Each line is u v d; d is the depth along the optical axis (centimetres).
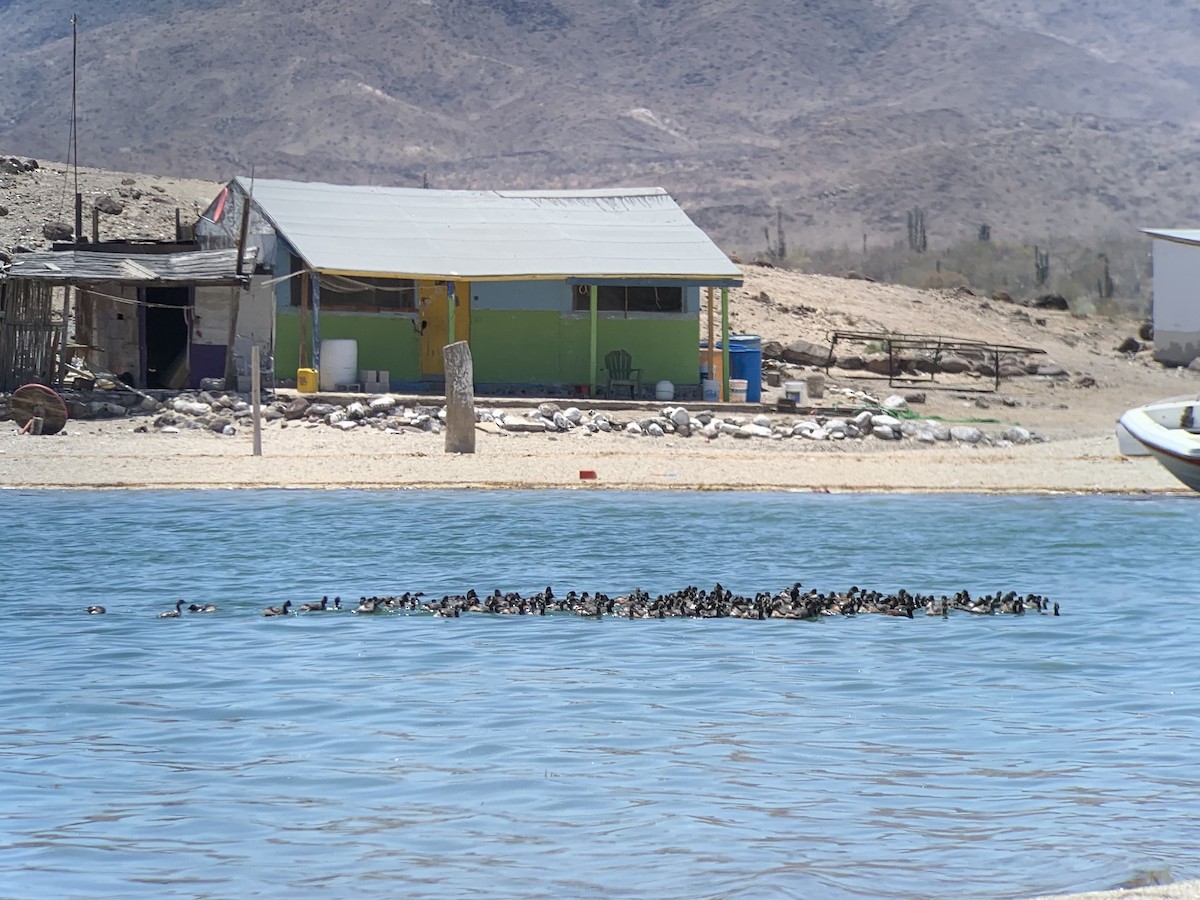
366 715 4284
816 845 3145
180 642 5366
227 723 4184
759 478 10475
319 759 3809
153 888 2900
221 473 10144
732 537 8181
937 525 8731
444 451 11131
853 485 10356
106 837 3206
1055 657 5200
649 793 3522
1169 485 10550
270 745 3950
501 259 13338
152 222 19000
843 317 18775
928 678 4841
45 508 8912
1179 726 4194
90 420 11869
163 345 13350
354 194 14400
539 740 4012
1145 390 16812
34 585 6569
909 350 17362
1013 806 3428
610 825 3284
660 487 10156
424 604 6094
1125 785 3597
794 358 16350
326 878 2955
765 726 4184
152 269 12669
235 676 4803
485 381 13338
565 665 5022
